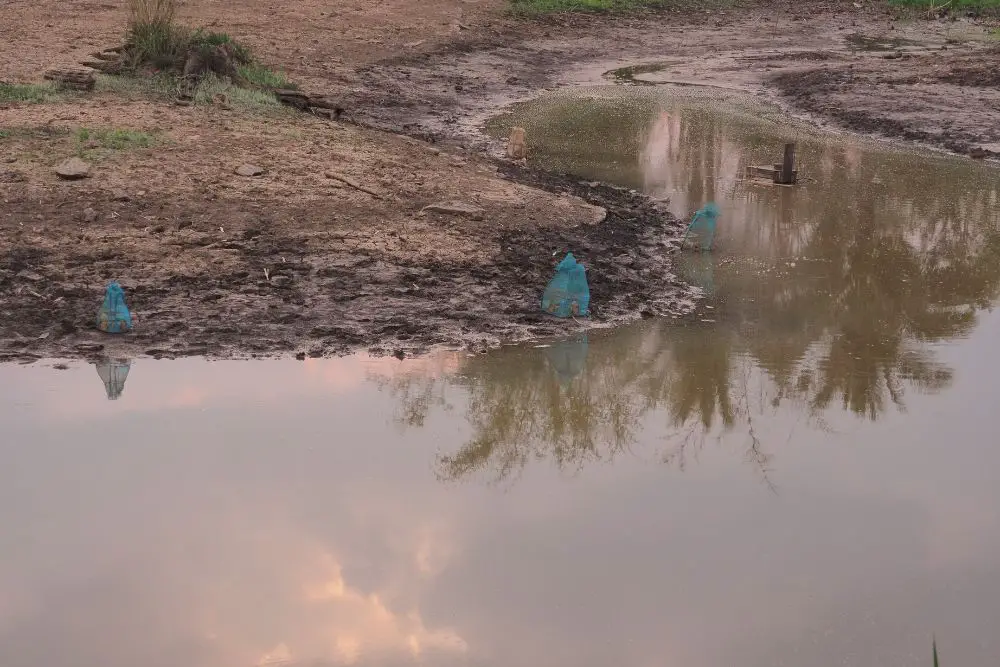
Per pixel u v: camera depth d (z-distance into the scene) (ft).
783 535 20.48
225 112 47.70
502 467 23.09
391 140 49.44
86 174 38.40
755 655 16.87
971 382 28.66
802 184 51.37
